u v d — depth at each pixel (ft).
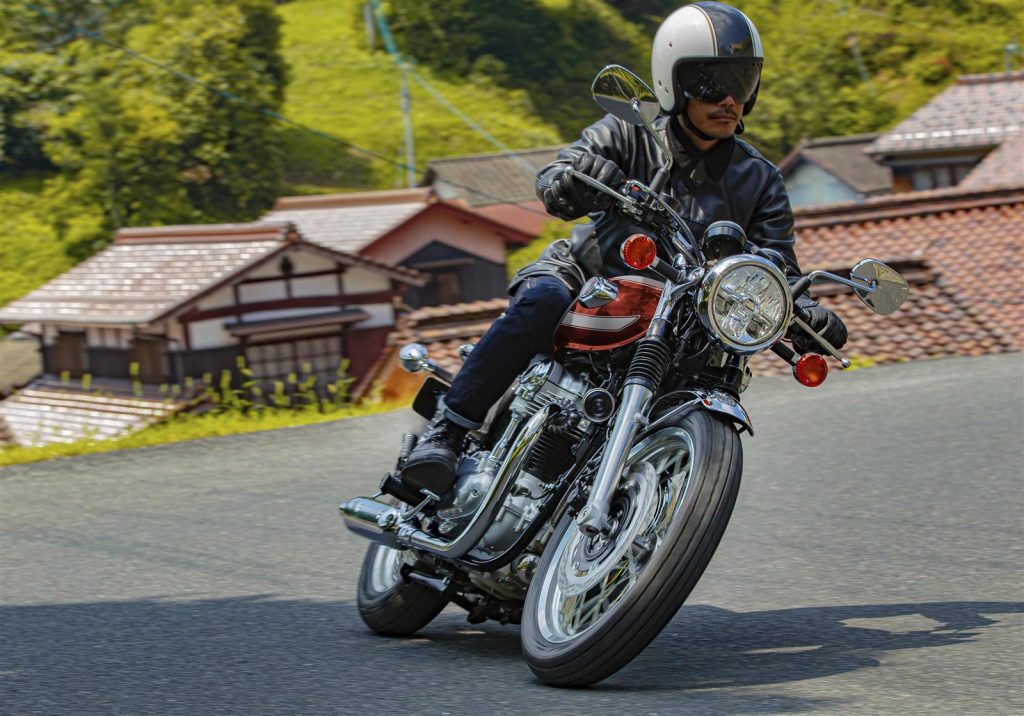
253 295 94.79
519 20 208.33
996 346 55.11
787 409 36.86
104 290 98.17
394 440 33.55
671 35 14.10
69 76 170.30
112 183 160.56
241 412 49.32
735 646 14.78
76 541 22.88
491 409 14.67
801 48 213.25
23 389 97.86
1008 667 13.28
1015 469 26.76
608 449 12.67
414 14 205.26
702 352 13.41
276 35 186.19
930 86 209.36
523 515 13.87
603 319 13.67
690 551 11.92
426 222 132.67
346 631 16.37
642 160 14.52
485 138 185.78
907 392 38.86
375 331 98.73
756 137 200.03
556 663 12.50
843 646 14.60
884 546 20.80
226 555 21.45
